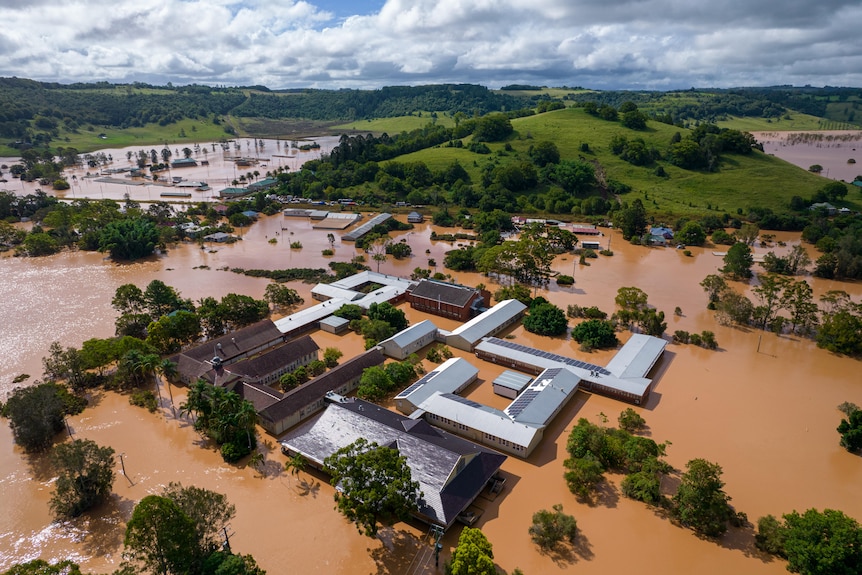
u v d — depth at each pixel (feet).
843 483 241.76
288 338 384.06
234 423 253.65
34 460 254.27
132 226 593.83
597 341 374.63
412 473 220.64
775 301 456.86
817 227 651.66
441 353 360.28
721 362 357.20
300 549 201.98
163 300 399.44
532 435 257.55
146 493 231.91
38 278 511.40
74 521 216.74
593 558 199.21
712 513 208.54
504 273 506.48
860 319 377.30
